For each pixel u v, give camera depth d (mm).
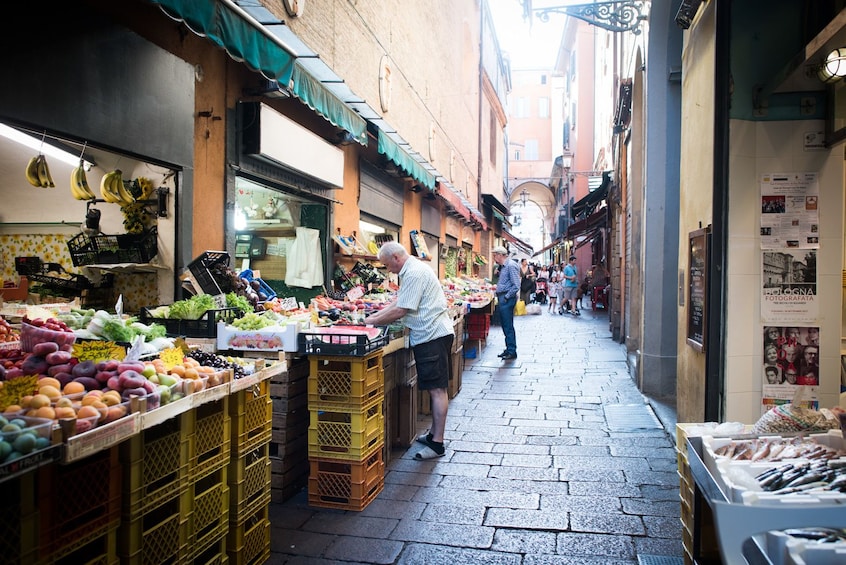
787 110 3697
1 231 5324
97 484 2078
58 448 1801
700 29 4273
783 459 2320
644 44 8023
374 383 4113
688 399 4547
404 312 4859
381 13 8617
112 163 4648
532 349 11648
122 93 3801
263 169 5723
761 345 3732
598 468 4645
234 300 4402
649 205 7598
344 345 3859
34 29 3141
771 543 1644
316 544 3383
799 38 3676
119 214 4844
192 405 2467
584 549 3291
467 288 13133
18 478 1777
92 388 2256
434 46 13055
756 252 3729
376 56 8406
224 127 5047
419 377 5016
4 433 1727
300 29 5730
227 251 5121
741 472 2127
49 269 5012
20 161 4738
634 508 3850
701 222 4219
